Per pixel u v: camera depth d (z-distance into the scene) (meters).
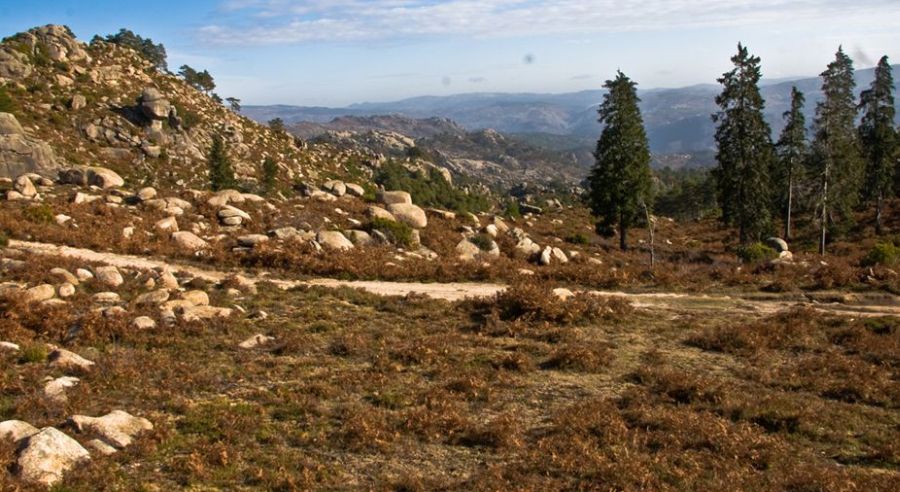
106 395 13.09
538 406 13.59
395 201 44.88
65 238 26.64
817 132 52.50
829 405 13.44
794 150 56.38
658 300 24.50
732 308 23.09
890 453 10.95
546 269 29.67
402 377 15.19
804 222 67.12
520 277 27.86
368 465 10.70
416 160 182.50
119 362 14.74
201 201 35.38
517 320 19.88
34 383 13.14
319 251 29.08
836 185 52.09
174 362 15.21
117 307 18.05
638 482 9.99
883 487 9.68
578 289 26.78
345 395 13.85
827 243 58.16
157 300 19.39
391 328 19.41
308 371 15.28
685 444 11.52
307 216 35.66
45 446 9.78
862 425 12.48
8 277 20.16
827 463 10.88
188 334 17.53
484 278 27.91
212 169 75.25
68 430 10.86
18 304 17.00
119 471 9.93
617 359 16.88
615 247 50.75
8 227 26.53
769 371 15.77
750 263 33.75
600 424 12.28
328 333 18.64
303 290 23.38
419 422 12.18
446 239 36.38
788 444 11.59
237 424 11.87
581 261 37.31
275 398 13.37
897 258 31.22
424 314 21.06
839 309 22.58
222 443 10.92
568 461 10.71
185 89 122.19
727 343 17.95
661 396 13.87
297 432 11.81
